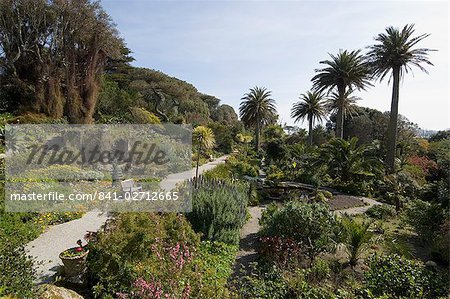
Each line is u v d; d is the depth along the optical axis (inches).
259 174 887.7
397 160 897.5
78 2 896.9
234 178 646.5
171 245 208.5
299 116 1264.8
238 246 299.0
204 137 657.0
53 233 303.3
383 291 174.2
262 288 194.5
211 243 275.9
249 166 844.0
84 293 184.5
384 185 687.7
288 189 631.2
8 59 867.4
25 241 266.8
